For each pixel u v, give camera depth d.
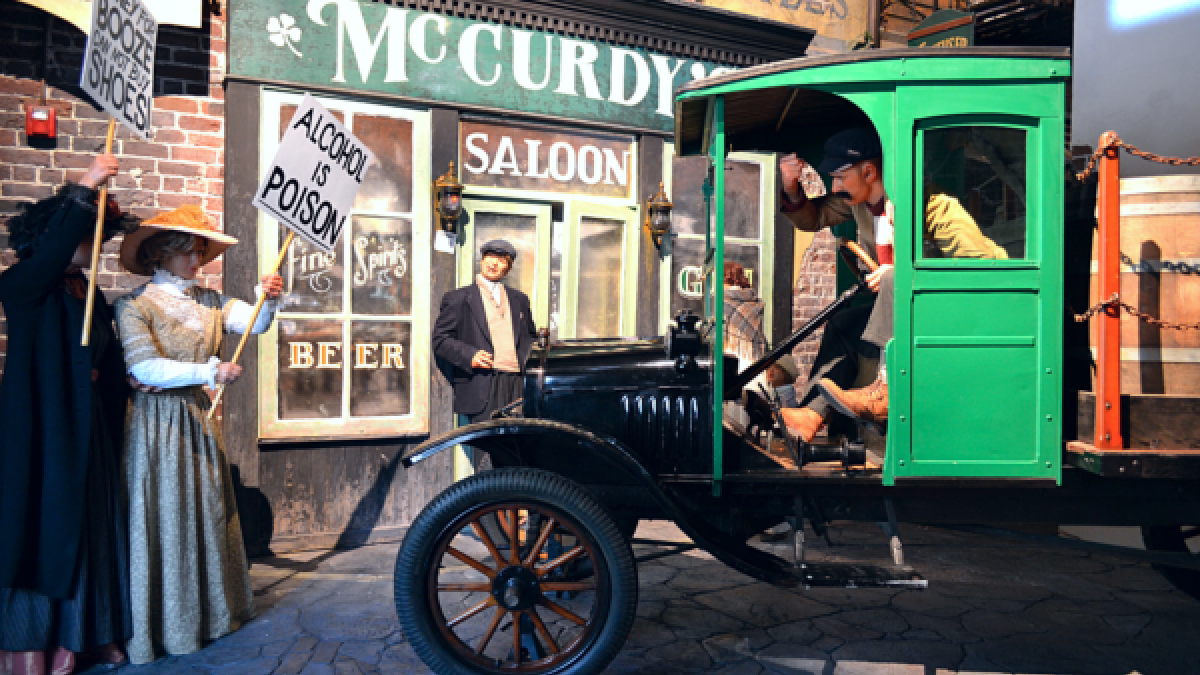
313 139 3.12
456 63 4.55
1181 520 2.71
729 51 5.34
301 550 4.27
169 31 3.96
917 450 2.53
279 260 3.17
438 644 2.50
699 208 5.21
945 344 2.53
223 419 4.09
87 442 2.66
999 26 6.44
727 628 3.21
